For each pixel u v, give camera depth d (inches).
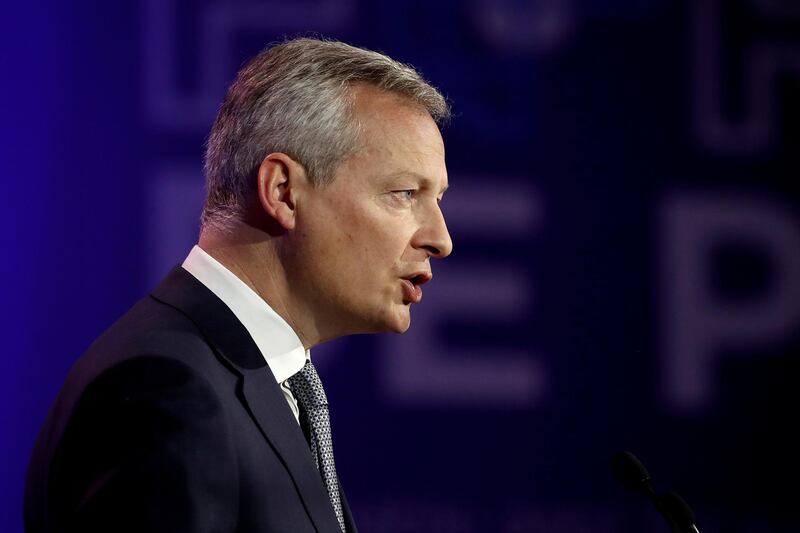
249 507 167.5
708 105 538.9
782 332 537.0
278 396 180.5
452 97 518.9
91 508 148.7
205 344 177.8
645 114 534.3
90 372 168.1
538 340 522.0
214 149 197.6
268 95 191.8
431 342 514.3
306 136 188.1
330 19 506.0
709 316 534.9
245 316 187.5
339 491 208.1
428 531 509.7
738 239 537.3
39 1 486.0
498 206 520.7
